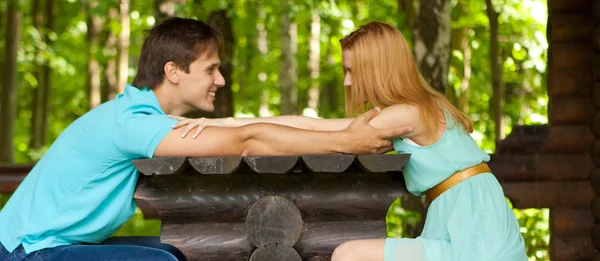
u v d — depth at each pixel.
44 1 14.80
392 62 3.49
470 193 3.36
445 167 3.37
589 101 5.55
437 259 3.22
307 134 3.32
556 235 5.52
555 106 5.53
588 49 5.55
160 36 3.54
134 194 3.46
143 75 3.56
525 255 3.34
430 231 3.41
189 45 3.52
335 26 10.77
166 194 3.44
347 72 3.64
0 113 11.95
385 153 3.49
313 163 3.19
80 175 3.38
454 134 3.44
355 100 3.59
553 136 5.51
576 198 5.52
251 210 3.31
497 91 10.30
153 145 3.30
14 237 3.37
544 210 8.00
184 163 3.20
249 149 3.35
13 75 12.02
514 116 14.80
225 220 3.43
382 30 3.53
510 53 13.25
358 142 3.31
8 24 11.95
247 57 16.02
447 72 6.88
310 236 3.43
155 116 3.36
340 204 3.45
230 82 6.96
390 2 11.80
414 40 6.91
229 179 3.43
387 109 3.40
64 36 14.41
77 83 17.44
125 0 12.89
